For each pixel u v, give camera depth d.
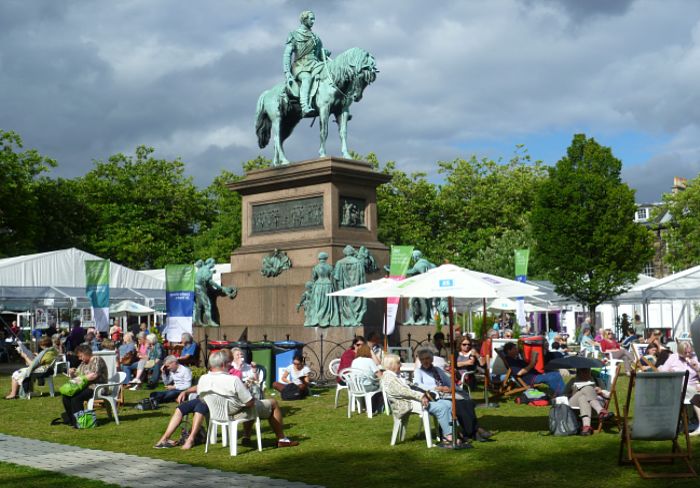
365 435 12.88
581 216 48.06
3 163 54.38
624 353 23.14
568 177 49.00
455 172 68.75
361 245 24.64
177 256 68.44
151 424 14.70
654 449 11.15
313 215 24.80
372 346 17.92
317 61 26.23
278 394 19.31
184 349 21.36
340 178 24.62
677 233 69.38
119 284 41.81
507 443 11.76
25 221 56.75
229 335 25.08
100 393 14.80
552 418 12.49
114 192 69.12
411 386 12.16
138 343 24.41
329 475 9.61
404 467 10.09
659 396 9.76
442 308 26.22
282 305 24.31
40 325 47.56
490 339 19.56
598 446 11.38
